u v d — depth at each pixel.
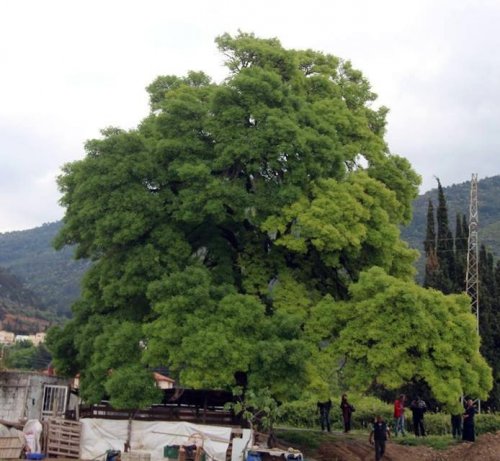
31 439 23.70
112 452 23.69
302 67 33.59
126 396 24.36
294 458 23.33
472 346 26.86
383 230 28.69
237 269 29.56
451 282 52.72
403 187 32.69
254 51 30.58
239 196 26.92
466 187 141.00
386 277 26.47
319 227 26.56
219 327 24.59
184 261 27.42
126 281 26.59
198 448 23.64
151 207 26.73
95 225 26.95
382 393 43.59
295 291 28.14
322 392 25.56
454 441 29.73
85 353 27.48
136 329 26.00
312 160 27.69
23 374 31.48
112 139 27.47
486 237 104.31
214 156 27.92
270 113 27.50
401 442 29.91
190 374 23.98
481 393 26.81
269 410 24.02
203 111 28.27
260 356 24.31
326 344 27.83
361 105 34.12
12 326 114.50
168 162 27.88
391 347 25.48
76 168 28.59
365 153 31.94
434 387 25.42
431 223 57.38
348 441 29.42
